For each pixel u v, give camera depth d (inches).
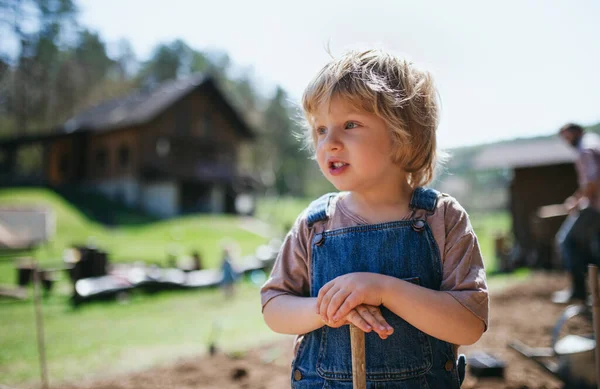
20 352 260.7
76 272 493.0
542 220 462.6
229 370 173.9
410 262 56.1
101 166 1461.6
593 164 213.2
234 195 1590.8
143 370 181.8
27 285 501.7
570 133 223.1
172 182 1416.1
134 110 1411.2
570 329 165.3
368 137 54.5
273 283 62.3
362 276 50.3
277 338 258.2
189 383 161.6
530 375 147.8
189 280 580.4
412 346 54.9
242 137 1642.5
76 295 455.8
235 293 559.8
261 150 2881.4
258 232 1169.4
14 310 414.9
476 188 2207.2
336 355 56.7
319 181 2866.6
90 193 1354.6
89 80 2509.8
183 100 1475.1
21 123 2228.1
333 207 62.7
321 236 60.4
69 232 878.4
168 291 544.4
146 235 979.3
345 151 55.0
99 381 173.3
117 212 1201.4
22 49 2164.1
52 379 197.9
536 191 606.2
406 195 60.5
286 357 191.2
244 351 206.5
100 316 398.0
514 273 534.6
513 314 247.9
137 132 1370.6
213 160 1555.1
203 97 1528.1
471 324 50.6
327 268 58.9
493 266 649.6
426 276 55.7
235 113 1574.8
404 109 56.2
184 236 1003.3
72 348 270.7
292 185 2874.0
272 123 2923.2
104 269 530.0
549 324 219.6
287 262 63.2
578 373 127.8
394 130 55.2
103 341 292.0
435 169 64.9
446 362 56.9
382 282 49.9
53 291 506.9
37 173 1809.8
